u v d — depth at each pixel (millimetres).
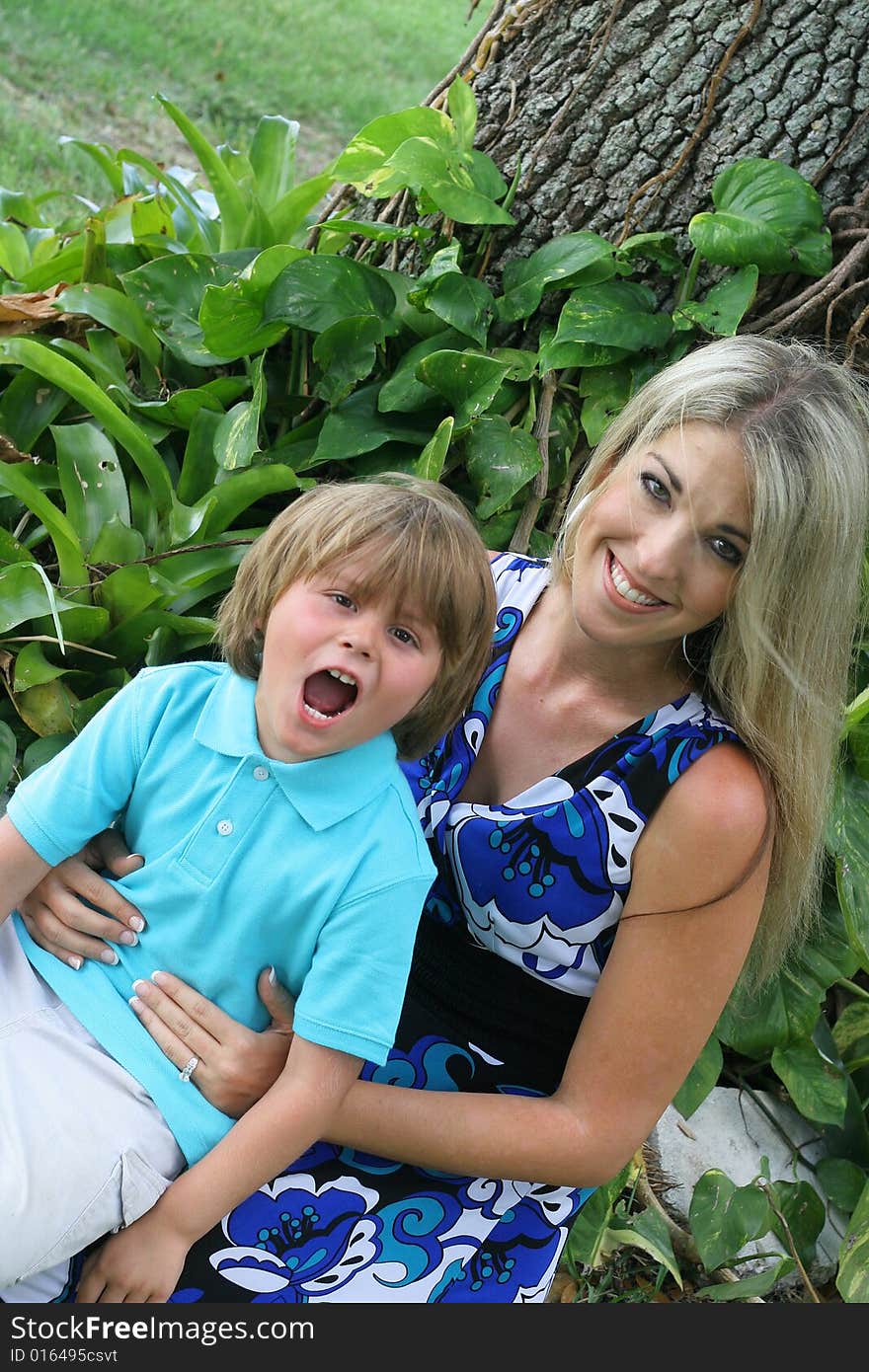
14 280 2631
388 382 2301
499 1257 1591
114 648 2172
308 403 2424
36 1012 1424
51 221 4441
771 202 2186
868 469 1430
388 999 1399
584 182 2367
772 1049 2246
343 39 7398
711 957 1488
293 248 2209
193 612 2270
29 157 4824
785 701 1460
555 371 2338
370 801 1431
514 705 1614
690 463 1395
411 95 7039
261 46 6828
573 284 2287
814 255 2188
